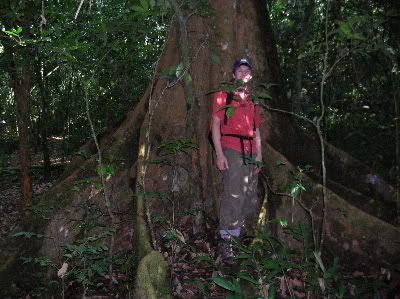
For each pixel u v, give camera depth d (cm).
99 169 353
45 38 349
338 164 465
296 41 620
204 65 429
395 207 448
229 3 431
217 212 426
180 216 407
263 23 454
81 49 378
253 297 290
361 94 573
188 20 426
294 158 448
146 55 693
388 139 535
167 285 287
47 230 390
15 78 543
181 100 429
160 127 429
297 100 591
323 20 587
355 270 388
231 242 370
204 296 335
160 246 406
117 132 443
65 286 367
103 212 400
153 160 421
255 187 382
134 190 420
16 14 419
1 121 1302
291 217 403
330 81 587
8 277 375
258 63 441
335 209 402
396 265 369
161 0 361
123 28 432
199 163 429
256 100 297
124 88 768
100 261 340
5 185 908
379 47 269
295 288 344
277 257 317
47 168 1002
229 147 364
